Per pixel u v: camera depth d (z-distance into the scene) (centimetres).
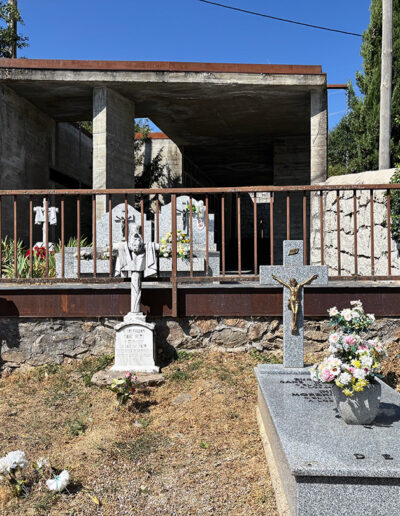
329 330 528
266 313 529
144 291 536
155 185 1712
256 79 1055
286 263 461
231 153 1850
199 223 902
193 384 485
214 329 539
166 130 1509
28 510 314
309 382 421
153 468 360
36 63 1030
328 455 268
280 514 277
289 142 1584
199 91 1112
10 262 852
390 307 516
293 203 1529
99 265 779
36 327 543
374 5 960
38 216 1081
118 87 1080
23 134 1188
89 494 328
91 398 473
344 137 2812
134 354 513
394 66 890
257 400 452
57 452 387
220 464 359
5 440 405
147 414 441
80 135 1644
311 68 1053
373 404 316
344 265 841
